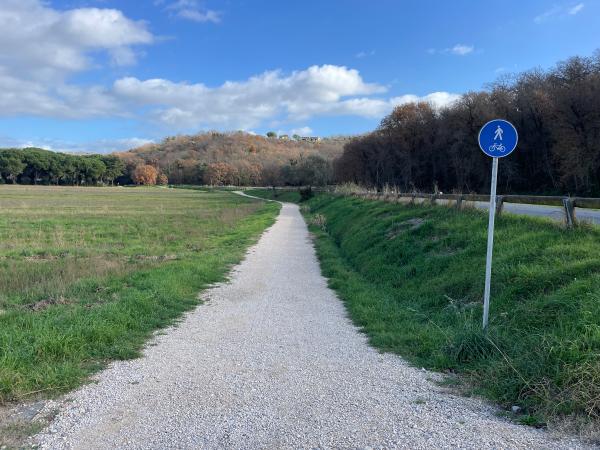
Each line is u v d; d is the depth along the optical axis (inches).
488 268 246.8
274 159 5777.6
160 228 1074.7
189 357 243.9
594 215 519.8
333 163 3472.0
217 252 679.1
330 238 906.1
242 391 196.2
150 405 181.9
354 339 280.5
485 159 1968.5
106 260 610.2
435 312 326.6
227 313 345.7
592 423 159.0
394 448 147.3
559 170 1599.4
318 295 413.7
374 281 474.9
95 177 5649.6
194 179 6127.0
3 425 165.3
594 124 1409.9
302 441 152.2
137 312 317.7
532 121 1829.5
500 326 245.9
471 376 207.2
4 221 1190.3
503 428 160.9
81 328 262.8
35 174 5369.1
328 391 196.2
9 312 326.3
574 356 185.8
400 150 2625.5
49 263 566.9
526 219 424.8
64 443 152.2
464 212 556.1
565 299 244.8
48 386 198.2
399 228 627.5
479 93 2037.4
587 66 1577.3
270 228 1097.4
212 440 153.1
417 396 190.9
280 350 256.7
